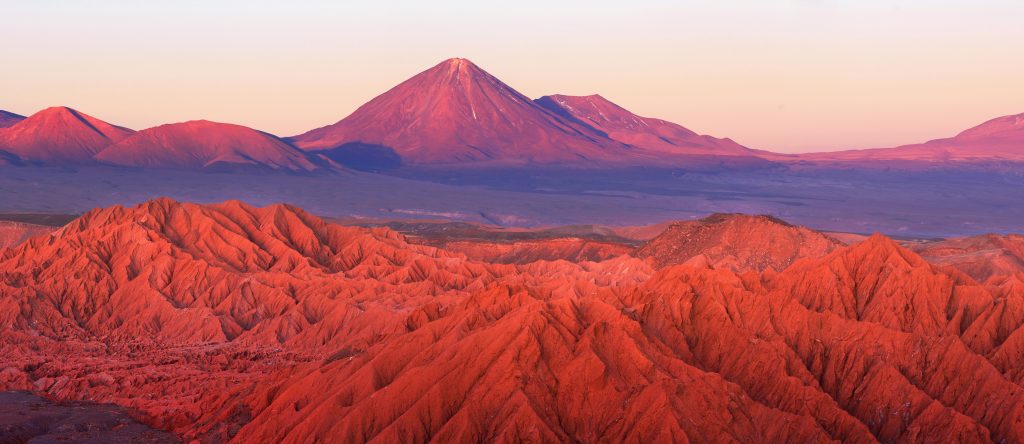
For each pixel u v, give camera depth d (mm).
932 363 78312
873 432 74812
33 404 91688
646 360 73375
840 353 80375
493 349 73438
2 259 147500
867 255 90000
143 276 139250
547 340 74000
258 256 157250
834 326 82312
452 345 75000
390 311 125750
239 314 134625
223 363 112562
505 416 69438
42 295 132625
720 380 73188
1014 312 81500
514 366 71625
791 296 85125
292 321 129500
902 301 84000
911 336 79875
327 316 128250
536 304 77062
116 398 94438
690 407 70562
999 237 171875
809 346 81562
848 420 73562
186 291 139375
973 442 70750
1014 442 70875
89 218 159375
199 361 114062
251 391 84812
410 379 72188
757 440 70750
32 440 79812
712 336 82000
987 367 75500
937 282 84375
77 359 114312
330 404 72000
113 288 138625
